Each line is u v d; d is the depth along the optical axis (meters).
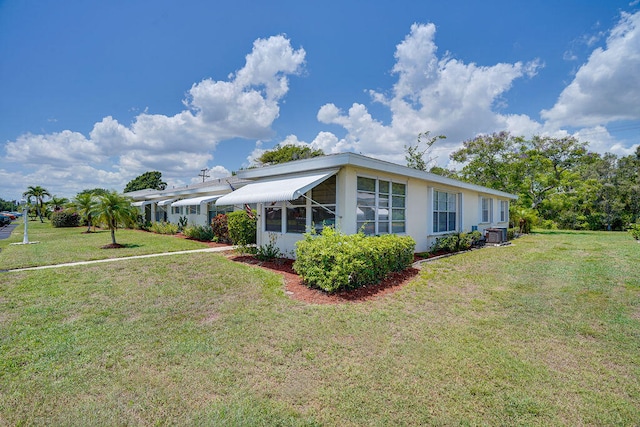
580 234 27.17
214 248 16.27
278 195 9.66
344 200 10.36
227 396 3.71
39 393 3.76
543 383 4.00
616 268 10.60
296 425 3.23
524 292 8.02
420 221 14.36
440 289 8.28
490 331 5.59
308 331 5.51
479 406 3.54
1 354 4.69
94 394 3.75
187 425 3.23
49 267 10.92
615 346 5.05
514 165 32.19
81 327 5.69
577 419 3.35
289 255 12.18
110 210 16.66
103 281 8.91
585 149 33.47
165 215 31.72
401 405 3.54
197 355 4.67
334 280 7.51
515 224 27.77
